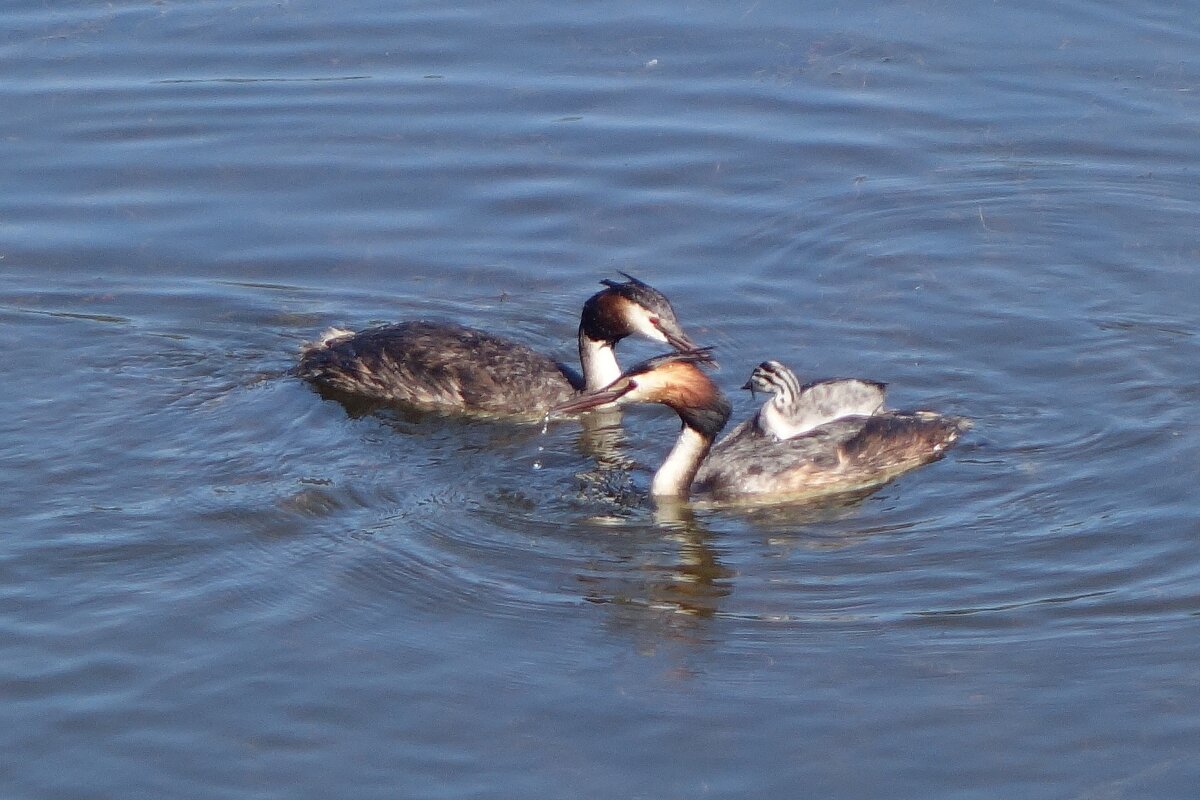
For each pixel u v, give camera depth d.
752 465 14.18
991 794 10.01
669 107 20.62
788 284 17.56
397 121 20.33
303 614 11.97
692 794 10.03
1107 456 14.32
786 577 12.63
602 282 16.06
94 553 12.70
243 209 18.80
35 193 18.91
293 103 20.66
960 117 20.42
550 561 12.89
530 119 20.39
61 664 11.25
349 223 18.59
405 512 13.59
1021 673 11.21
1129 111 20.48
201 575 12.45
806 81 21.11
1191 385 15.42
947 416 14.82
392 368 15.85
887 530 13.38
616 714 10.82
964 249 18.11
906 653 11.49
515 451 14.98
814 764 10.31
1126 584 12.30
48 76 21.00
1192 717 10.67
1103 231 18.42
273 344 16.67
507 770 10.27
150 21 22.39
